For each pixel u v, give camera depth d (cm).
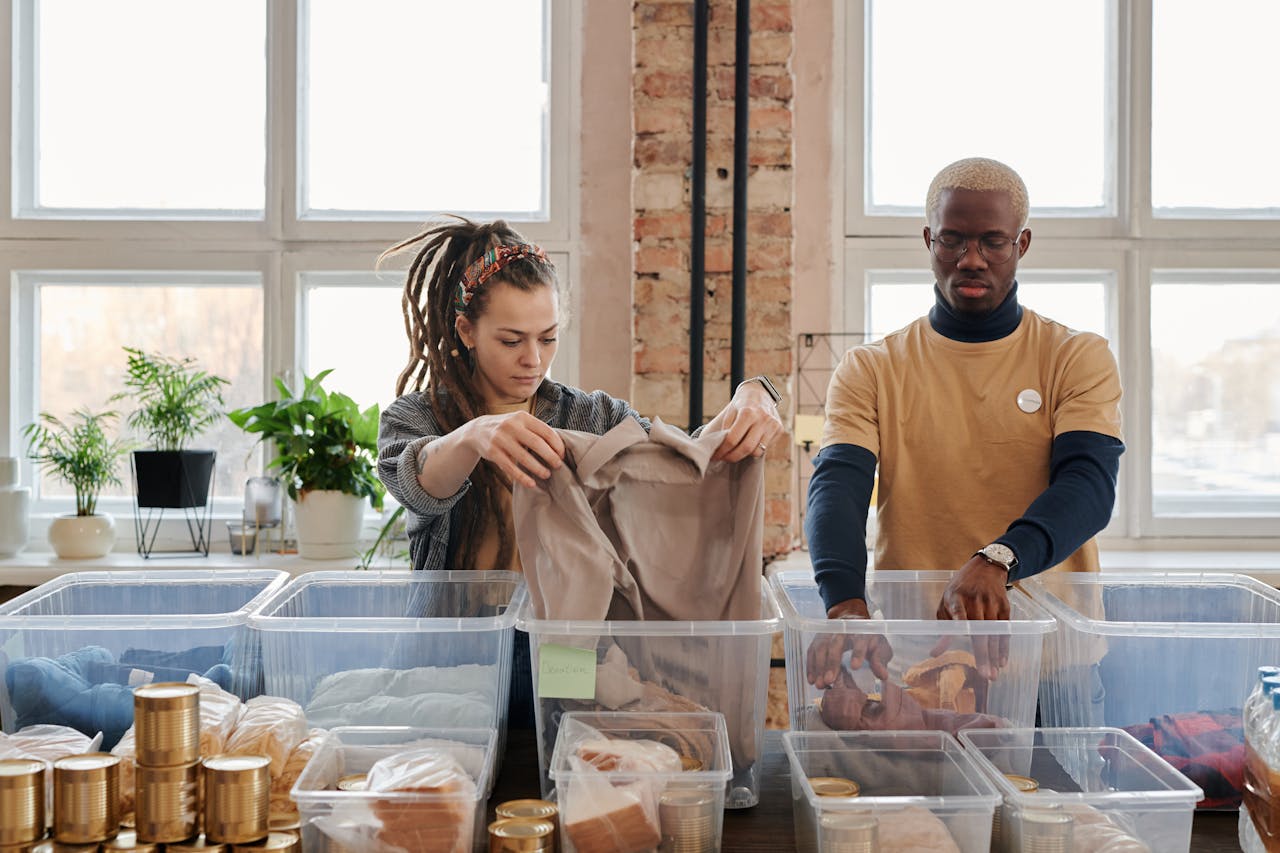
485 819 124
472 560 174
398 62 326
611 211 312
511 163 327
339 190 327
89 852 107
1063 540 150
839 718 132
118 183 328
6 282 320
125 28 326
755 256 299
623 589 138
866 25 314
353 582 162
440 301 179
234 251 320
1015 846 113
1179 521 320
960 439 178
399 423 177
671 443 137
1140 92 313
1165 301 325
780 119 297
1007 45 322
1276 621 152
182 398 305
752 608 137
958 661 131
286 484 312
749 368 300
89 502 313
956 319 179
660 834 113
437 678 134
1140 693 135
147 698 108
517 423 136
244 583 163
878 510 189
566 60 313
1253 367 325
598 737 122
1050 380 176
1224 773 129
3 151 319
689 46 299
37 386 328
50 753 122
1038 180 324
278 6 316
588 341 313
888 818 111
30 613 148
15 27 320
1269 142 323
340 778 120
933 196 176
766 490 299
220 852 107
